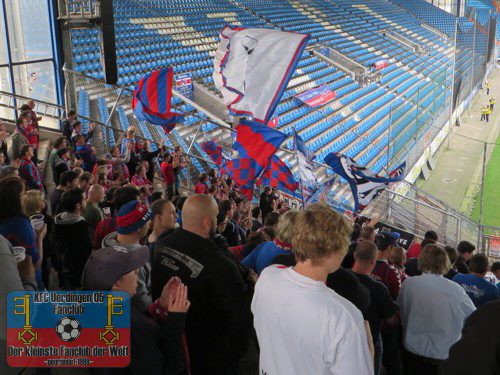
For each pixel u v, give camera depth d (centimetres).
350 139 2442
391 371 442
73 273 460
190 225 321
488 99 4425
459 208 2041
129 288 271
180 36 2545
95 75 1789
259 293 243
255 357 460
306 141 2230
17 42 1356
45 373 362
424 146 2403
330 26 3781
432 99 2578
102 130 1345
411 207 1436
